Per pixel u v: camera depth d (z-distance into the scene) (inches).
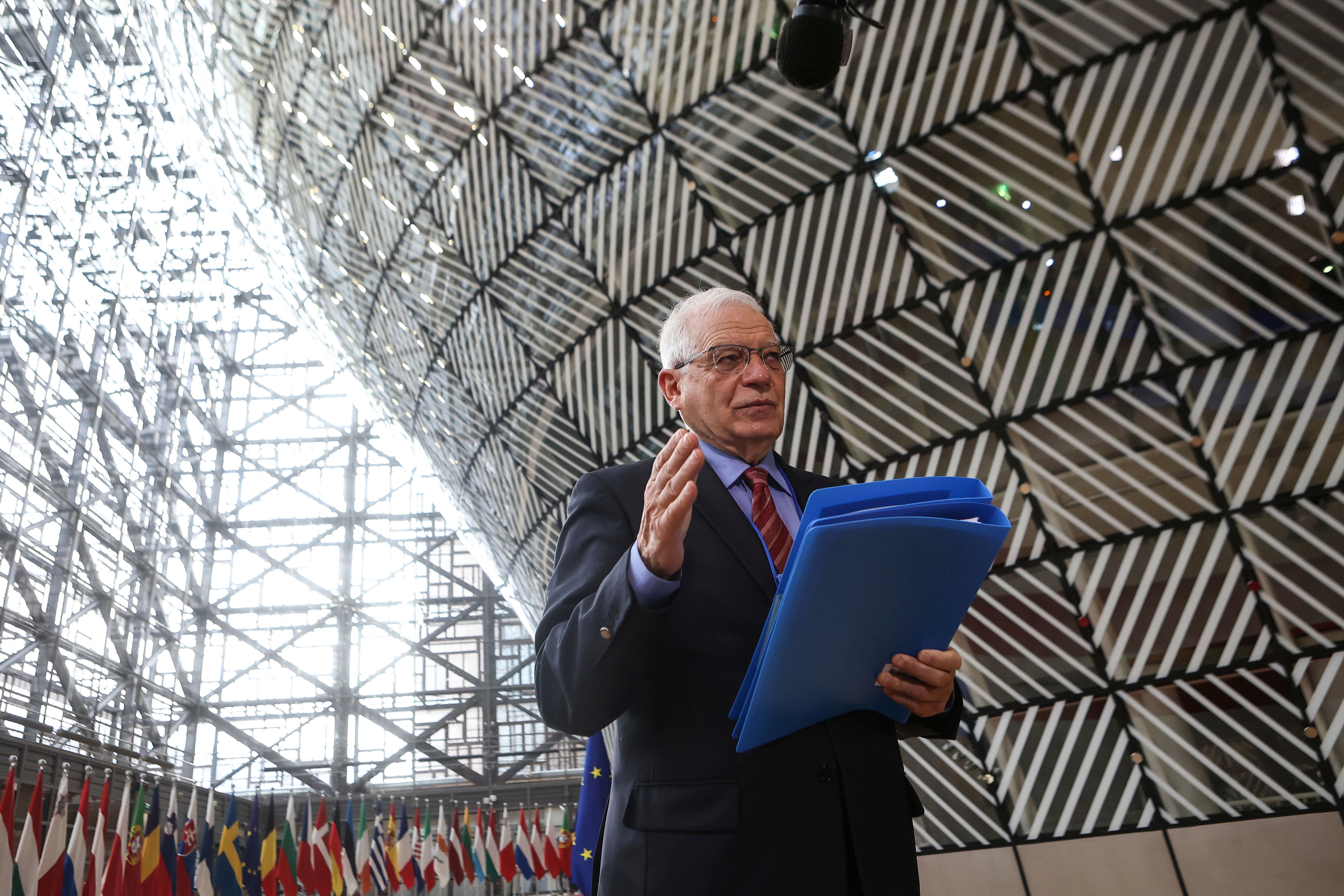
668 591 51.9
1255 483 374.9
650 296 452.8
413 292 554.9
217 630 1384.1
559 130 443.5
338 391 1568.7
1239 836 382.6
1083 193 373.4
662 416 466.0
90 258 1023.0
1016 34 365.4
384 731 1353.3
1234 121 348.5
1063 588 412.2
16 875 510.0
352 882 832.3
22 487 876.6
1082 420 396.5
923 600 49.9
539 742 1359.5
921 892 438.6
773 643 48.4
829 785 54.7
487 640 1408.7
